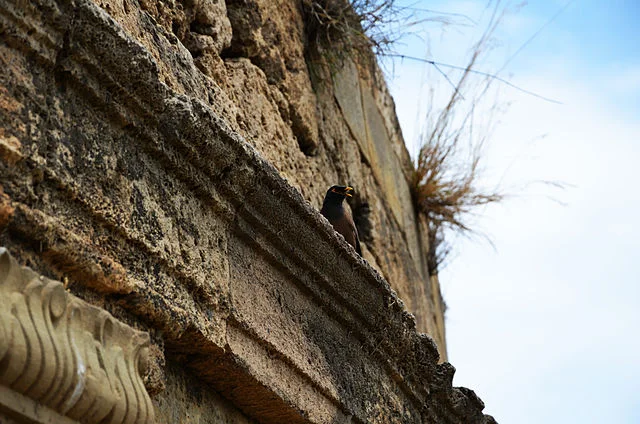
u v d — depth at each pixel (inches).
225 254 139.3
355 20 268.2
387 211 318.3
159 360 120.8
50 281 101.3
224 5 199.9
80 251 110.2
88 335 105.3
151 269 121.6
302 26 250.7
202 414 136.4
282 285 153.5
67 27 111.9
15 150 103.3
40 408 96.0
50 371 95.5
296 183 223.6
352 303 168.4
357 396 167.8
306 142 242.2
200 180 134.0
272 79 223.1
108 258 114.3
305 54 253.4
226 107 178.2
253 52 215.8
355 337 173.6
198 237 133.1
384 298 176.6
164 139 127.3
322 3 258.7
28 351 93.6
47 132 109.0
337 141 269.6
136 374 110.3
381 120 334.3
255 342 142.1
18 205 103.1
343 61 266.2
